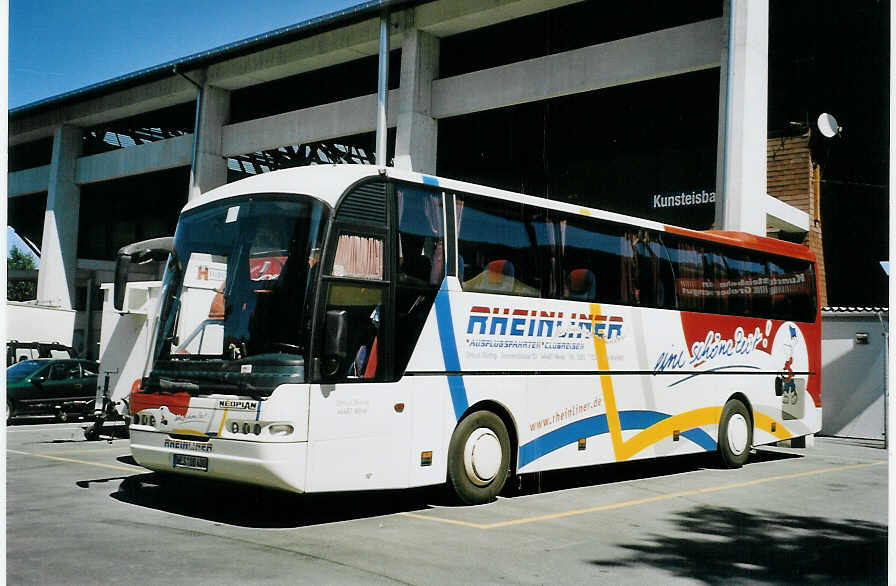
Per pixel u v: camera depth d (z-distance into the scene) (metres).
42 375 20.56
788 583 6.30
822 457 15.50
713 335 13.11
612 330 11.30
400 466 8.47
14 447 14.56
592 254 11.17
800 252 15.38
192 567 6.03
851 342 19.75
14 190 35.81
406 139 22.61
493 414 9.62
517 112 23.09
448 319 9.12
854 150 23.95
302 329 7.84
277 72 26.22
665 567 6.67
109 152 31.98
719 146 17.45
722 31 17.97
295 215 8.21
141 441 8.53
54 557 6.20
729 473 12.85
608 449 11.08
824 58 23.00
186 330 8.52
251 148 26.94
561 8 21.28
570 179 22.22
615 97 21.34
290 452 7.57
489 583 5.99
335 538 7.36
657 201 20.45
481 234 9.68
